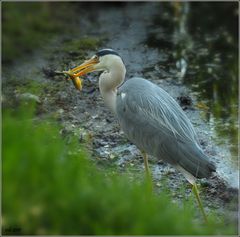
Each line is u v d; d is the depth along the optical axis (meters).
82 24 22.58
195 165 11.64
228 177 13.34
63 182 8.82
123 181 9.74
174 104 12.48
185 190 12.88
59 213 8.51
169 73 18.98
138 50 20.66
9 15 21.30
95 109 16.41
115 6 24.73
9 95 16.81
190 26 23.03
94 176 9.77
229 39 21.80
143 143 12.39
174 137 11.97
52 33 21.34
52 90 17.34
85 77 18.02
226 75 18.92
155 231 8.42
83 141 14.52
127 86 12.78
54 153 9.27
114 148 14.50
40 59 19.39
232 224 11.27
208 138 15.11
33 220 8.49
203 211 11.23
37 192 8.69
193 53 20.59
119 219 8.48
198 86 18.16
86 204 8.56
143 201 8.95
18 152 9.14
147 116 12.27
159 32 22.34
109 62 13.19
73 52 20.02
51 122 15.01
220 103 17.08
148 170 12.55
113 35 21.86
